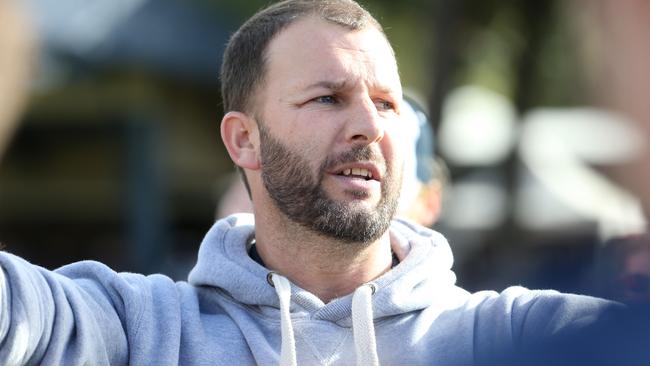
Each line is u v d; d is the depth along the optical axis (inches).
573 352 121.9
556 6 695.1
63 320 188.4
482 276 708.7
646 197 84.4
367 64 202.4
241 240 217.5
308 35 206.2
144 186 798.5
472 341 198.5
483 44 731.4
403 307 204.1
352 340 203.3
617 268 146.9
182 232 880.3
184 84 804.6
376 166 199.3
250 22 218.2
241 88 216.1
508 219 728.3
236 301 211.8
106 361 195.9
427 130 311.9
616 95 83.6
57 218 879.1
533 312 193.0
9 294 181.3
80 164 856.9
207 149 839.7
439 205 322.0
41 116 778.8
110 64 745.6
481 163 842.2
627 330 118.1
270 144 206.8
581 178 829.8
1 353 178.5
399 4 727.7
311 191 201.0
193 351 201.8
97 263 211.2
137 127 789.2
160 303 207.5
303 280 210.2
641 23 81.9
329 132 200.2
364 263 208.7
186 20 770.2
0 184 852.6
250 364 201.5
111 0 760.3
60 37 724.7
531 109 732.7
